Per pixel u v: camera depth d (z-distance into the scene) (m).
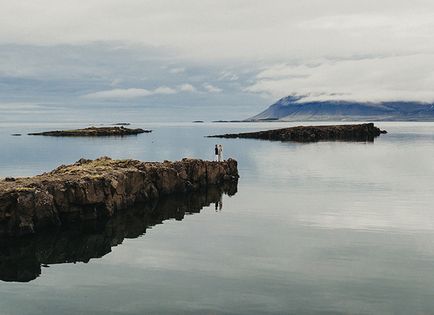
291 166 79.12
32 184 37.66
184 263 27.89
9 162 85.56
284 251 30.00
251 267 26.97
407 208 43.31
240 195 51.81
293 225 37.16
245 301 22.25
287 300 22.34
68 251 31.17
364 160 88.25
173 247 31.36
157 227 37.22
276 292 23.31
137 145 134.50
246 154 102.44
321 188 55.50
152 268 27.12
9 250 31.59
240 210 43.53
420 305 21.81
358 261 27.95
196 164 57.56
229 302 22.12
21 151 111.94
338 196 49.88
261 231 35.38
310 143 139.25
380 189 54.22
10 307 21.92
